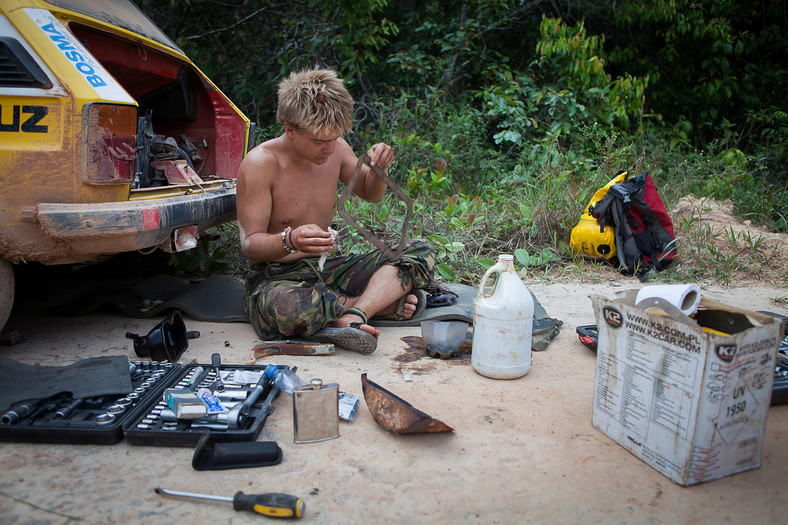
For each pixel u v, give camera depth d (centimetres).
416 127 745
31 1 252
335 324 286
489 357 249
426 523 156
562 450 193
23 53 238
